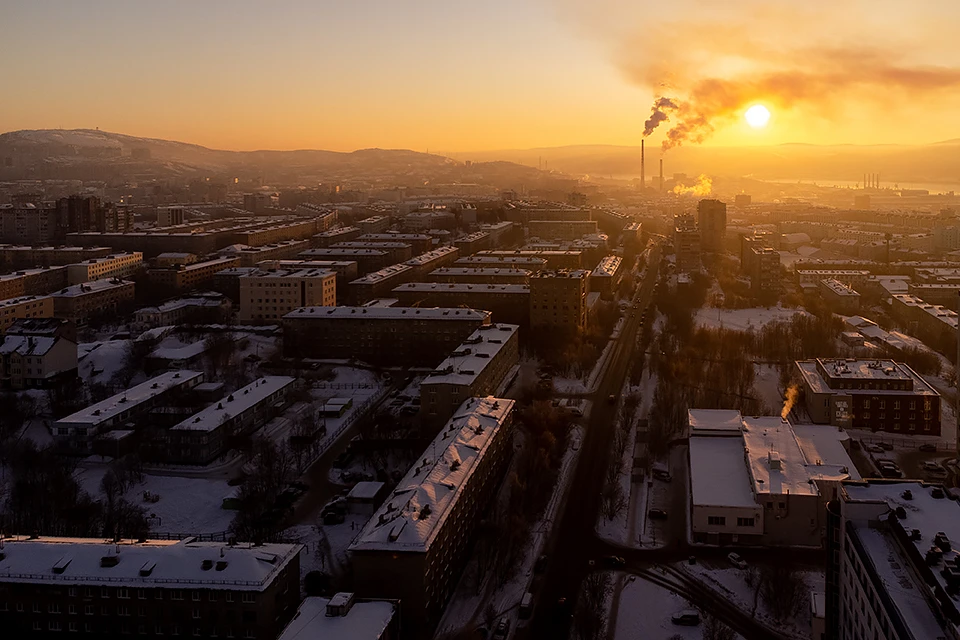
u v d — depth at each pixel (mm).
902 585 165500
